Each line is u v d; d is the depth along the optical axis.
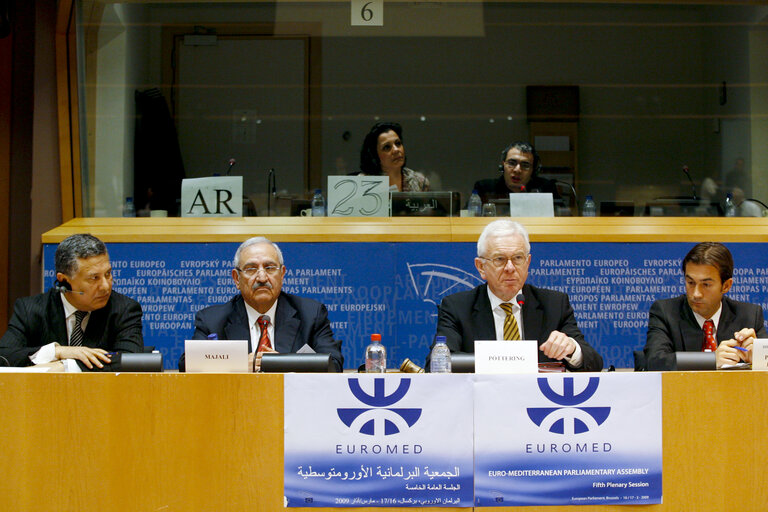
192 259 3.87
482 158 4.74
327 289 3.86
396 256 3.87
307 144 4.72
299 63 4.75
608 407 2.00
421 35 4.79
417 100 4.82
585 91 4.82
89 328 2.88
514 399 2.00
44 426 1.98
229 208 4.12
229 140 4.67
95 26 4.42
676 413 2.00
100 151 4.43
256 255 2.84
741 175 4.73
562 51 4.81
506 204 4.23
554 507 1.99
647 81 4.83
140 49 4.56
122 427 1.98
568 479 1.99
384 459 1.98
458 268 3.86
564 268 3.87
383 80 4.81
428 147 4.75
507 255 2.80
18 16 4.21
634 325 3.86
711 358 2.11
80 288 2.78
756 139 4.71
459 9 4.77
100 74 4.43
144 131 4.53
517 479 1.99
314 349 2.89
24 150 4.22
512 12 4.78
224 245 3.87
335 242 3.87
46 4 4.24
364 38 4.77
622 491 1.99
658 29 4.79
